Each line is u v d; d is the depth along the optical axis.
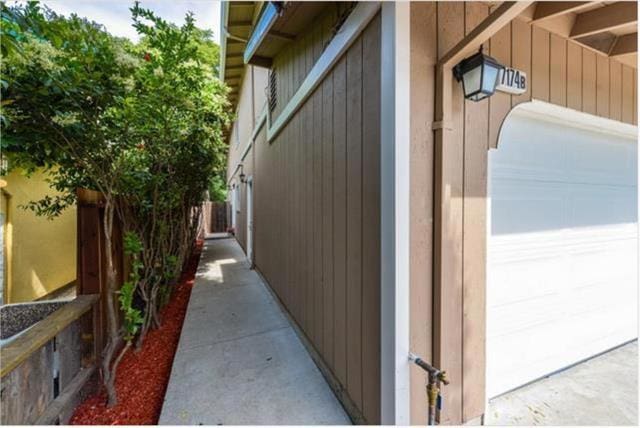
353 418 2.02
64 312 2.02
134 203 3.22
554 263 2.51
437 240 1.65
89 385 2.34
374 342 1.76
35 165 2.40
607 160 2.83
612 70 2.44
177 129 3.22
